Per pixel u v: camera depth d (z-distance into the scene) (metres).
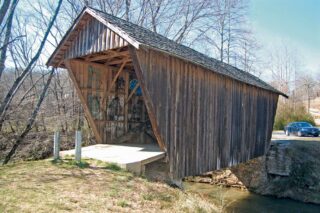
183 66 8.15
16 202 3.99
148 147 8.81
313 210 11.55
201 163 8.83
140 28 8.96
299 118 29.20
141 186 5.49
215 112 9.66
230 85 10.63
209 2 22.17
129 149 8.31
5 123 13.20
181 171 7.89
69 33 8.36
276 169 13.95
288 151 13.98
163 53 7.12
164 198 5.17
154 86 7.07
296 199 12.92
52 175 5.52
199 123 8.79
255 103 12.79
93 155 7.25
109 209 4.14
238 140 11.25
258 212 11.05
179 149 7.88
